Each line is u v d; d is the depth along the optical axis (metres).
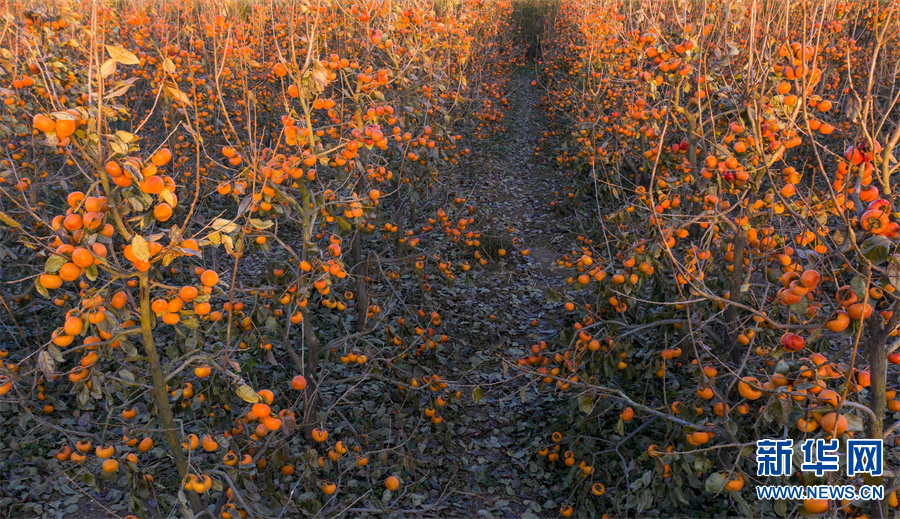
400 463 3.86
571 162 9.41
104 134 2.07
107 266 2.10
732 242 3.67
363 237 7.13
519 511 3.71
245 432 3.27
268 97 8.04
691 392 3.59
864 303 1.81
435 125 5.79
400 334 4.91
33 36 3.93
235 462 2.85
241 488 2.94
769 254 3.12
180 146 6.41
